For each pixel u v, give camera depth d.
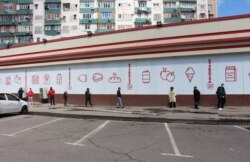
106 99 28.12
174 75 25.06
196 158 9.08
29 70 34.16
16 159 8.99
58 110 24.48
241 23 22.64
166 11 84.62
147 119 18.67
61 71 31.39
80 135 13.54
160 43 25.31
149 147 10.76
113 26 84.31
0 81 36.84
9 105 22.22
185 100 24.56
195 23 24.06
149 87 26.05
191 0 85.94
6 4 86.31
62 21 85.12
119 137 12.94
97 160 8.86
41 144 11.44
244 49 22.48
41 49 32.81
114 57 27.50
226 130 14.50
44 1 85.69
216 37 23.30
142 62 26.42
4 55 36.22
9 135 13.71
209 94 23.77
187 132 14.04
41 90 32.47
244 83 22.75
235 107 22.64
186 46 24.31
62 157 9.24
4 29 86.56
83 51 29.36
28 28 85.75
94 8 84.62
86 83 29.50
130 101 26.78
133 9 84.19
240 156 9.30
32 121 19.02
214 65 23.67
